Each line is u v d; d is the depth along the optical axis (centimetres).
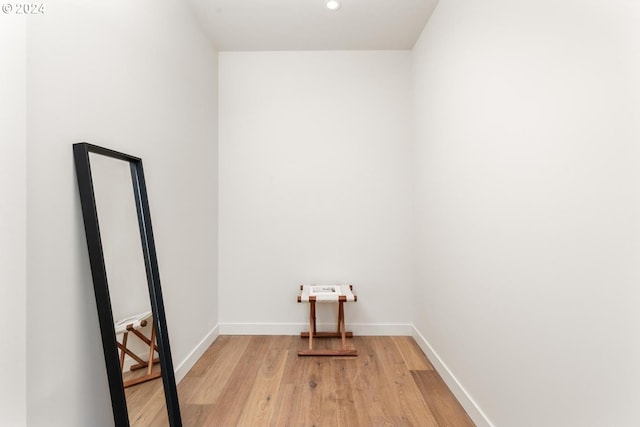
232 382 234
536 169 134
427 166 281
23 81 110
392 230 331
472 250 194
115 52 161
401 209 331
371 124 332
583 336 111
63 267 126
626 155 94
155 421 169
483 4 178
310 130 333
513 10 149
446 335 236
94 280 136
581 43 110
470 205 196
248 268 334
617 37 96
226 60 332
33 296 113
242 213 333
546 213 128
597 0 103
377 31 297
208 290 302
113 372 139
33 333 113
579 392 112
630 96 93
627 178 94
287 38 309
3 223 106
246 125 332
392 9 264
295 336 329
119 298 150
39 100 116
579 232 112
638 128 91
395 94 332
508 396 156
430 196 273
